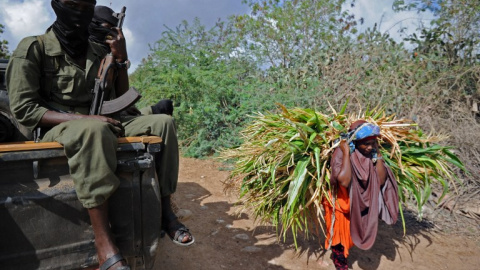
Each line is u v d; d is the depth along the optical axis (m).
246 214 4.64
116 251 1.91
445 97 6.13
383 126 3.57
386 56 6.91
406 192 4.25
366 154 3.29
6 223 1.79
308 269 3.51
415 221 4.66
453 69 6.43
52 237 1.89
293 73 7.75
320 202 3.37
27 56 2.13
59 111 2.29
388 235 4.29
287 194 3.39
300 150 3.33
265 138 3.60
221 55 8.84
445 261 3.80
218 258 3.58
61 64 2.27
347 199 3.24
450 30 6.75
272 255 3.72
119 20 2.49
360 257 3.79
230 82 7.96
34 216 1.85
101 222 1.90
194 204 4.86
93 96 2.38
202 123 7.47
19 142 2.28
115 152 1.96
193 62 8.40
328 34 8.11
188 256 3.55
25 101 2.10
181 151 7.23
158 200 2.13
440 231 4.45
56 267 1.90
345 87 6.72
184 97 7.62
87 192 1.86
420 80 6.37
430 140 3.59
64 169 1.93
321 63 7.60
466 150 5.36
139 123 2.47
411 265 3.70
